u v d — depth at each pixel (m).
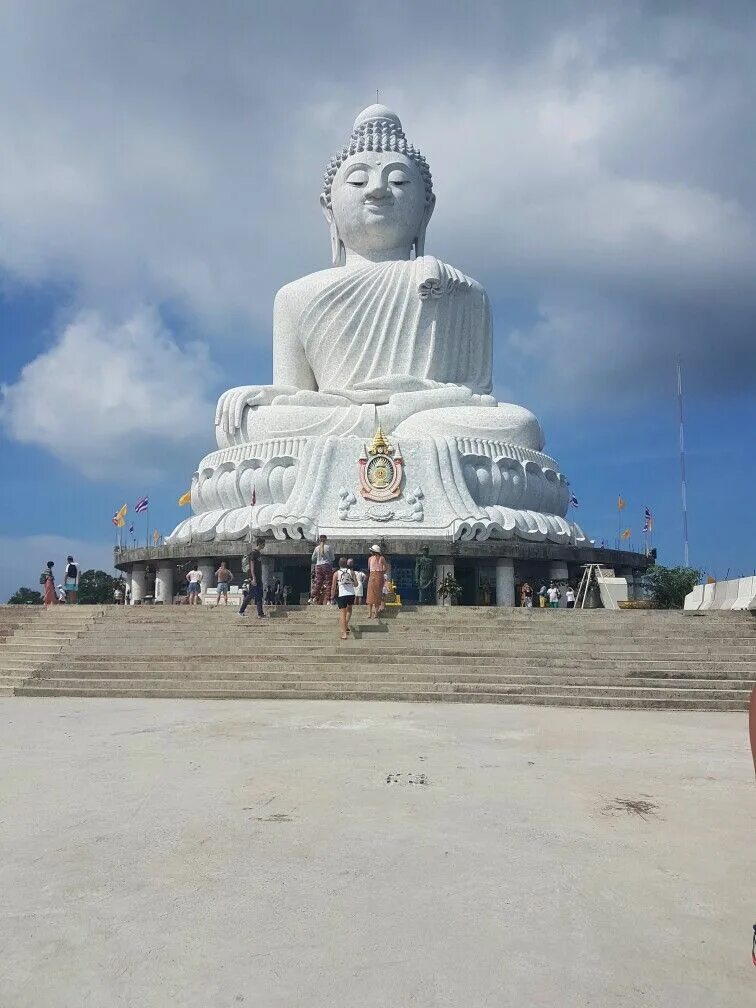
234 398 35.91
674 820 6.72
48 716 12.57
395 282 37.16
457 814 6.86
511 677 14.95
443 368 37.03
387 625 18.28
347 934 4.51
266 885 5.22
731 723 12.12
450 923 4.65
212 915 4.75
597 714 13.01
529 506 34.59
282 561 31.88
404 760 9.03
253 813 6.87
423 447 32.78
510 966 4.14
